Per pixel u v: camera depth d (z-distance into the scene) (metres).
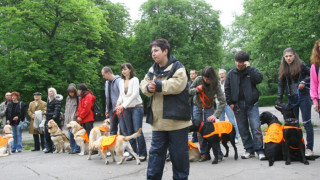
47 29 17.27
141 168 4.40
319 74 4.07
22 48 16.28
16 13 15.32
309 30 11.22
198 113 4.84
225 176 3.64
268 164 4.16
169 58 2.78
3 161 5.82
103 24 21.70
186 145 2.74
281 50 14.34
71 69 17.12
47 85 16.11
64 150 6.83
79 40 18.45
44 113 7.05
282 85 4.77
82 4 17.44
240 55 4.52
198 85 4.66
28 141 10.42
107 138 4.98
